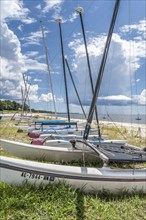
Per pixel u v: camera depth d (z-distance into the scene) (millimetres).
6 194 3484
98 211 3373
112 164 4777
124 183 4199
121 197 3984
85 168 4230
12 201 3295
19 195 3488
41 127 10383
